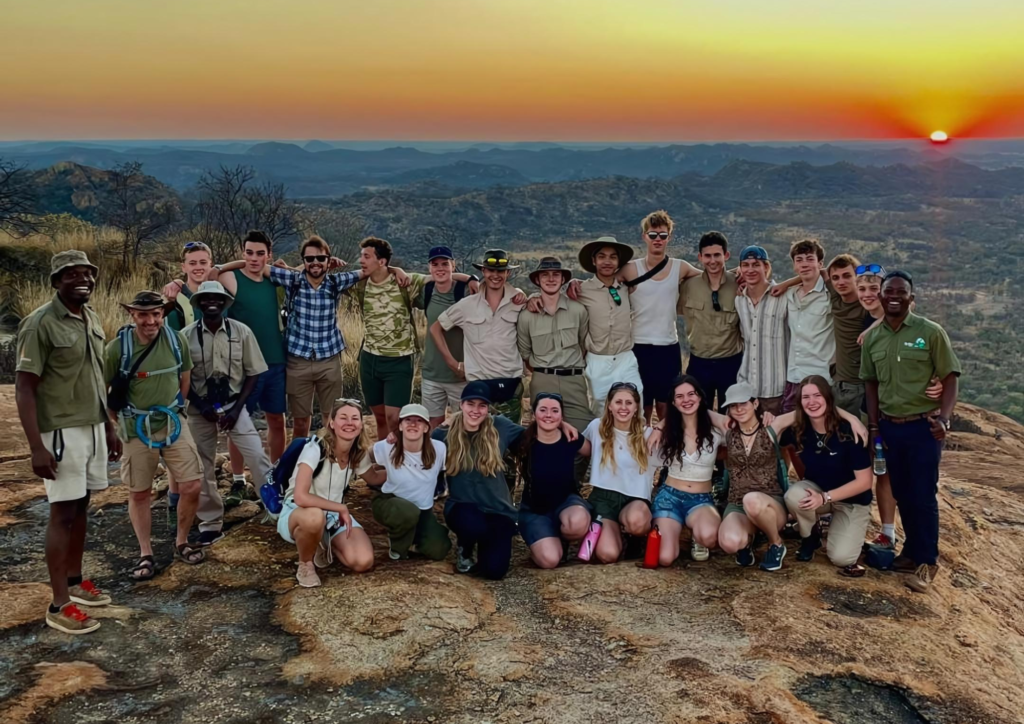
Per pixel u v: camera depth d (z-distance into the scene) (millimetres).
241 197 19812
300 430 7117
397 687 3896
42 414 4328
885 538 5691
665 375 6855
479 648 4270
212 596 4895
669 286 6715
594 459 5832
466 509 5379
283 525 5012
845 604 4969
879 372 5418
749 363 6422
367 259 7008
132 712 3650
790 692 3859
